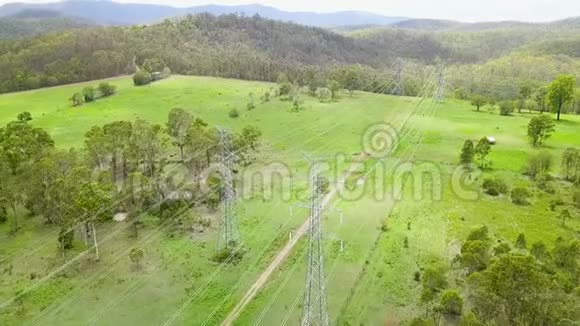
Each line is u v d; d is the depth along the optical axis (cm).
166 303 5750
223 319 5478
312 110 15225
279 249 7012
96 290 6000
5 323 5375
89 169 8544
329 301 5759
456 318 5391
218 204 8288
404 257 6812
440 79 19462
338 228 7625
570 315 4706
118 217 7931
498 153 11356
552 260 6278
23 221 7862
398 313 5575
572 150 9781
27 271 6406
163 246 7062
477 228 7131
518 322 4738
